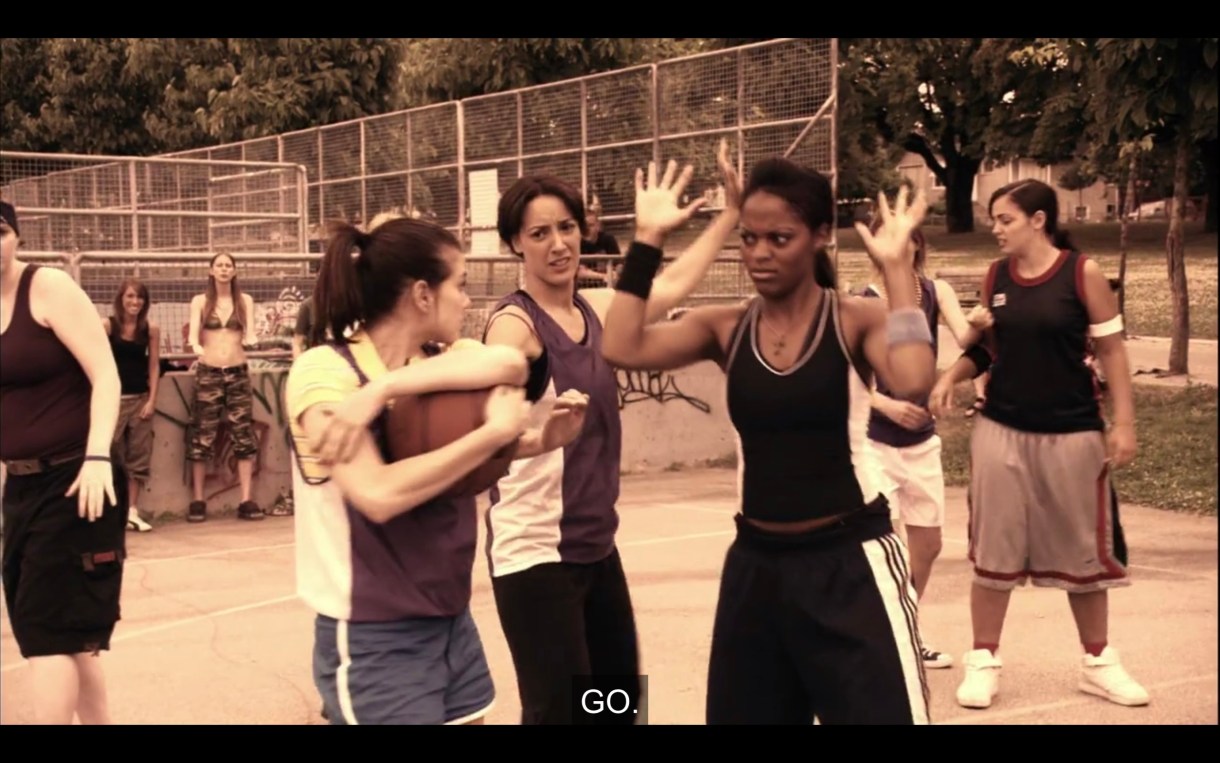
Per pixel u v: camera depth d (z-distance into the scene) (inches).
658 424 545.3
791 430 140.6
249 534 418.9
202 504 445.1
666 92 558.6
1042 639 270.8
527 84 891.4
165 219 774.5
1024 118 1141.7
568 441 140.1
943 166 1562.5
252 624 297.3
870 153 1148.5
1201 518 394.9
